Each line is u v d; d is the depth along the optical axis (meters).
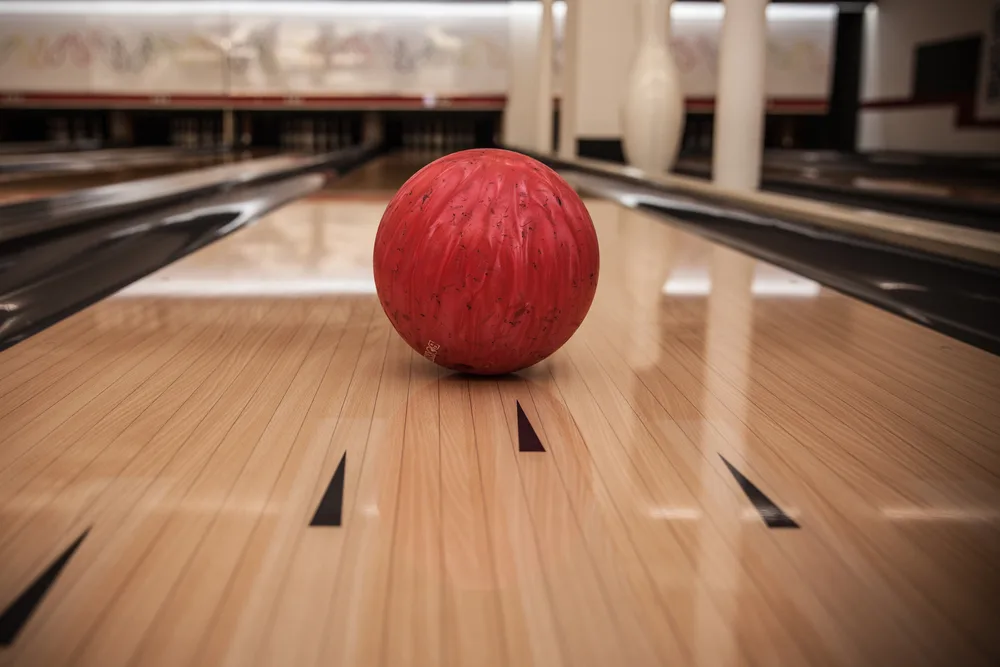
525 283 1.13
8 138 10.02
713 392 1.19
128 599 0.63
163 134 10.80
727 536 0.74
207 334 1.49
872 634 0.59
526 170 1.18
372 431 1.01
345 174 6.43
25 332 1.55
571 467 0.90
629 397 1.16
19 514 0.77
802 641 0.58
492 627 0.60
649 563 0.69
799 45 9.38
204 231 2.83
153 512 0.78
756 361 1.36
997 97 6.96
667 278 2.11
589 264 1.19
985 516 0.79
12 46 9.27
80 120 10.30
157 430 1.00
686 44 9.36
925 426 1.05
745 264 2.32
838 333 1.56
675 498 0.82
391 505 0.80
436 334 1.17
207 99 9.59
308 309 1.70
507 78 9.65
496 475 0.88
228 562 0.69
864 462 0.93
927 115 7.99
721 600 0.64
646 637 0.59
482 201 1.14
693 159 8.81
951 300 1.73
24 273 1.99
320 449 0.94
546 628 0.60
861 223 2.38
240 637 0.58
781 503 0.82
